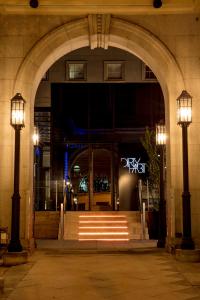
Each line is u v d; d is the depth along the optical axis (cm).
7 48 1296
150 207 2116
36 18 1307
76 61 2497
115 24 1306
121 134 2458
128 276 889
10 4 1278
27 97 1283
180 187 1257
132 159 2441
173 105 1285
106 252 1280
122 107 2484
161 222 1416
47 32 1303
